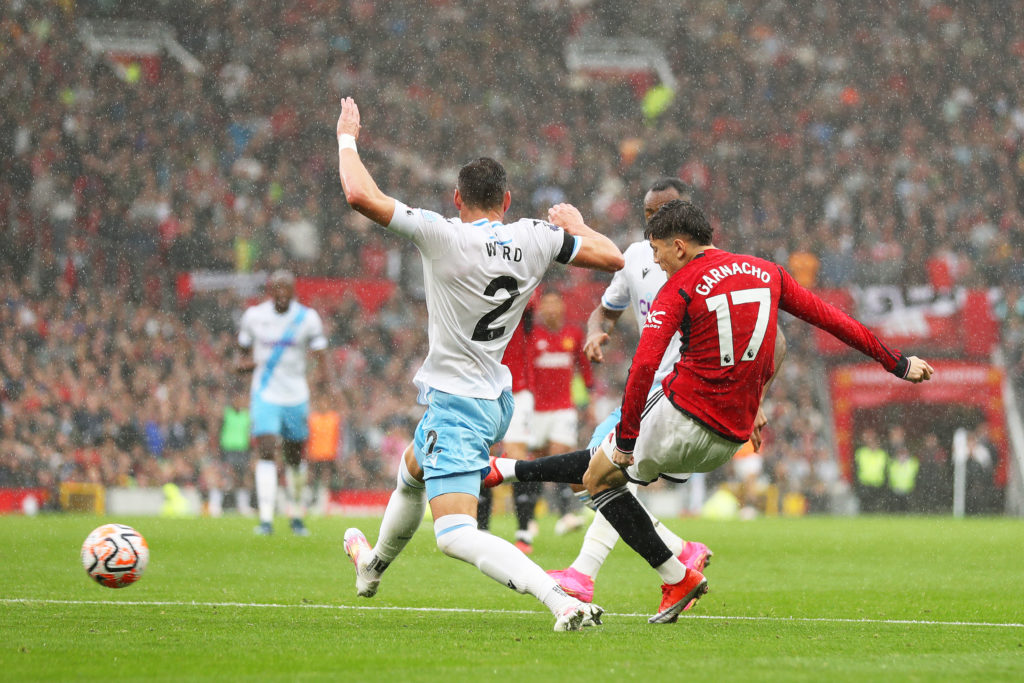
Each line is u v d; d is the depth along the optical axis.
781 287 16.73
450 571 26.50
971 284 86.50
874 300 86.19
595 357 21.77
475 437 16.34
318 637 15.48
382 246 85.88
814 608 20.70
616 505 17.56
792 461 75.06
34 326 76.38
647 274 20.83
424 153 98.25
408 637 15.52
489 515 31.47
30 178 86.19
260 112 96.12
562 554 32.50
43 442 68.75
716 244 94.50
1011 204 97.12
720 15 106.06
